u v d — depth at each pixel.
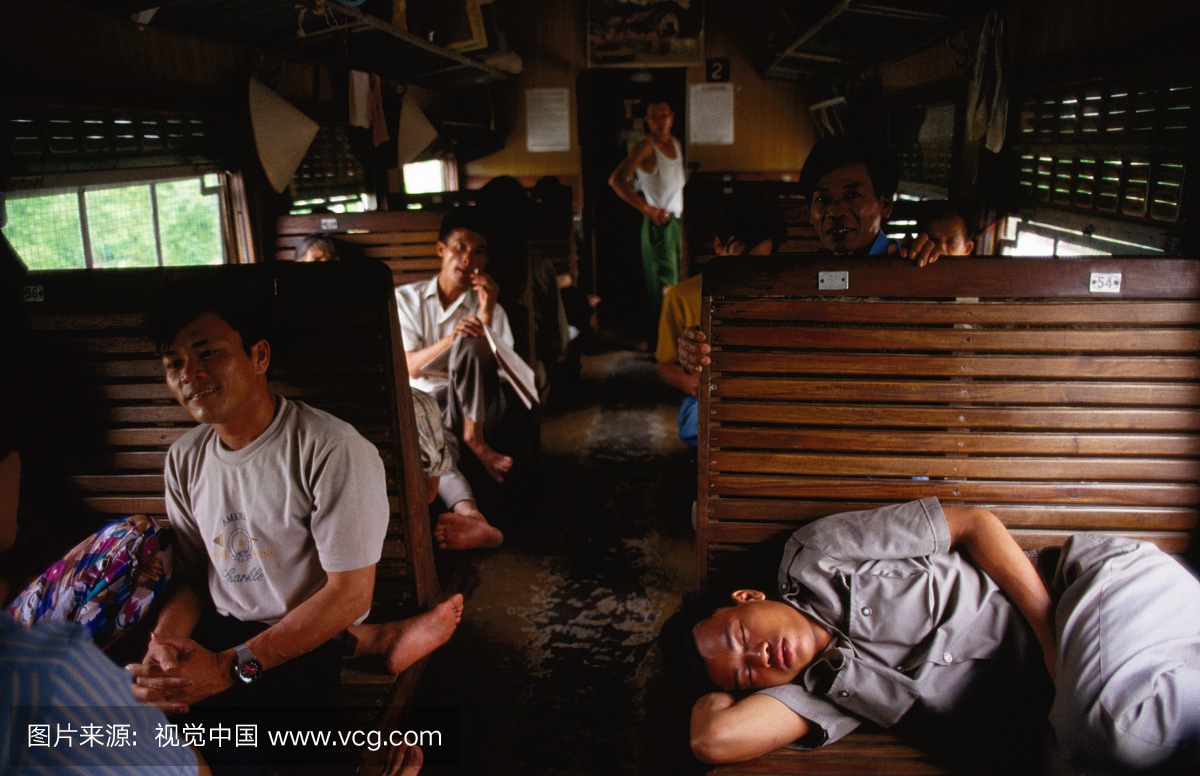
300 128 4.22
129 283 2.03
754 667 1.82
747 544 2.20
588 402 5.46
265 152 3.99
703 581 2.24
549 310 4.80
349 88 4.99
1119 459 2.01
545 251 5.60
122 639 1.73
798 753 1.72
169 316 1.54
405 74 5.89
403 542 2.08
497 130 7.87
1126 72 2.84
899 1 4.16
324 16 3.81
